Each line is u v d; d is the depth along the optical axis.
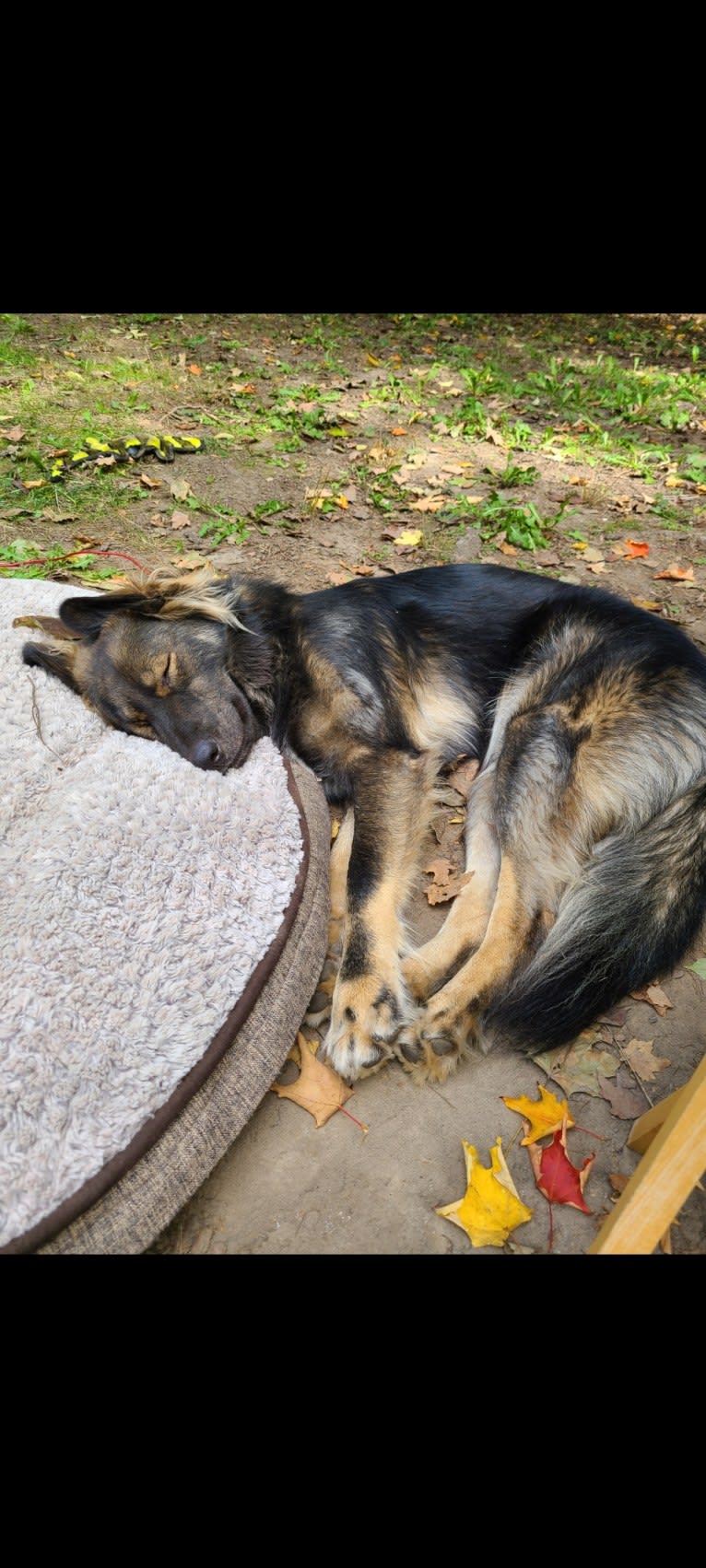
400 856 1.32
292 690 1.45
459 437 3.16
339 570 2.22
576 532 2.50
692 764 1.28
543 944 1.17
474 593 1.58
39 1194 0.80
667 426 3.42
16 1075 0.85
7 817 1.13
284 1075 1.08
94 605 1.37
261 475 2.72
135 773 1.18
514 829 1.28
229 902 1.06
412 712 1.48
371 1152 0.99
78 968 0.95
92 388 3.25
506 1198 0.92
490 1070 1.10
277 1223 0.92
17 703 1.34
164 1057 0.91
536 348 4.62
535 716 1.37
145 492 2.52
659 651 1.35
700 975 1.22
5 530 2.27
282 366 3.81
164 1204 0.87
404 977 1.18
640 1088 1.06
